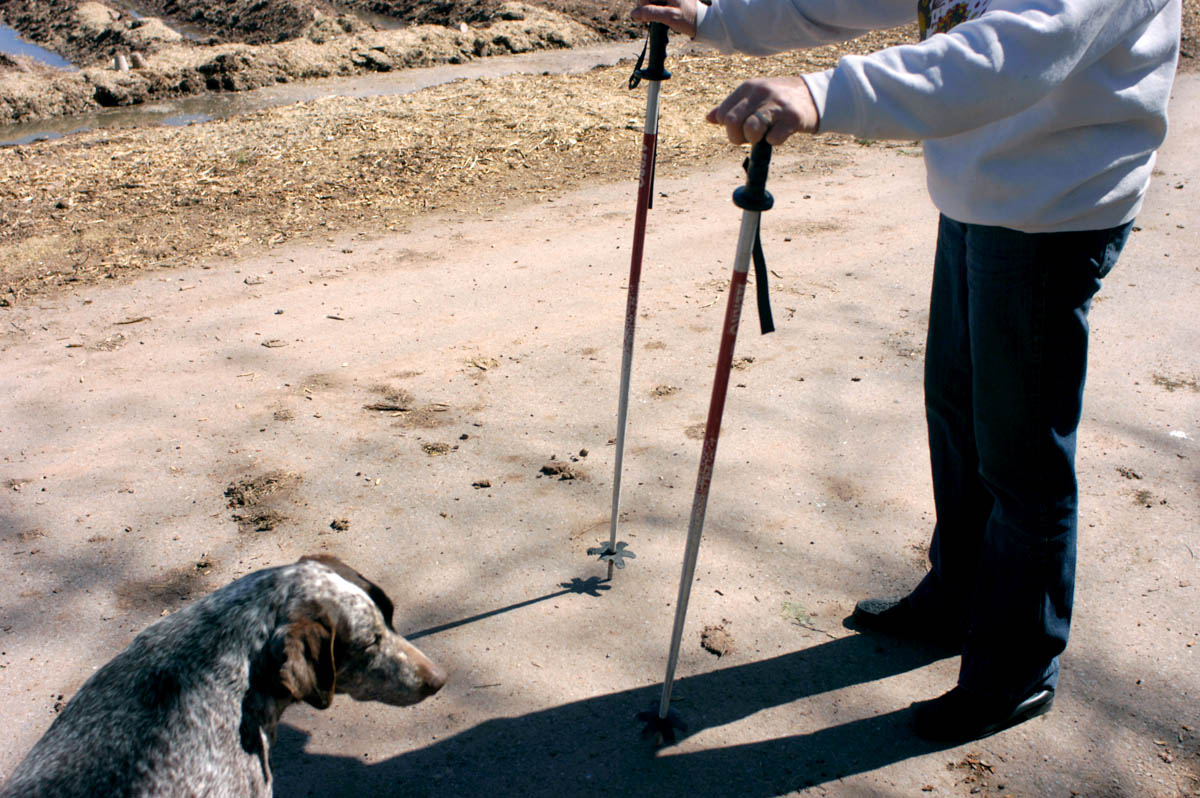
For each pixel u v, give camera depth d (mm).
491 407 4871
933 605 3254
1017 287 2467
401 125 10008
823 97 2037
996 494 2742
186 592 3561
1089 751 2863
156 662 2324
